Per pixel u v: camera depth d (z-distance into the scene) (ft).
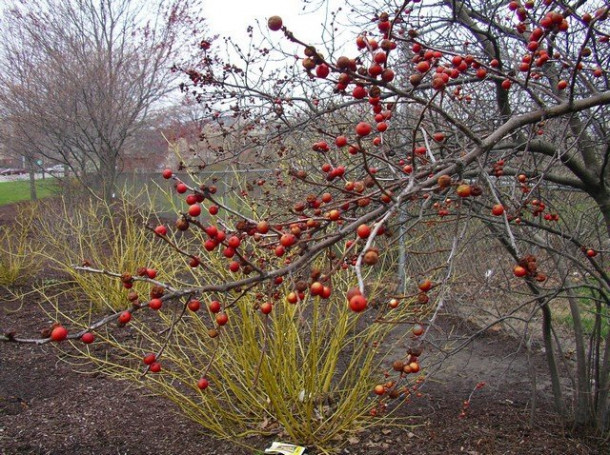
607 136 9.72
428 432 11.21
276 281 5.71
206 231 4.91
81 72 32.71
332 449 10.57
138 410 12.06
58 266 24.45
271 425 11.50
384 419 11.58
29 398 12.55
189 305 4.99
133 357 14.97
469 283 15.71
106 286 18.81
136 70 35.91
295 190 14.19
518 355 15.64
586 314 17.02
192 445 10.66
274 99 14.44
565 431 11.23
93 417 11.66
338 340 11.61
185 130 37.55
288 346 11.68
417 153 7.93
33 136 33.37
